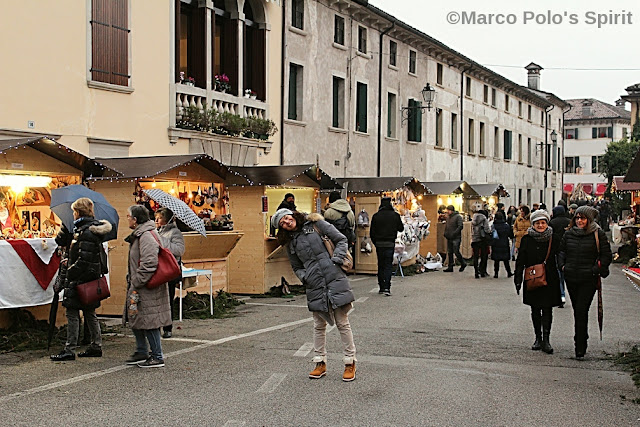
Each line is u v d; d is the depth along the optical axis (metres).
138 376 8.09
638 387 7.93
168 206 10.80
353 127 27.03
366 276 20.67
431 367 8.77
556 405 7.16
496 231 20.23
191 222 10.83
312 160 24.20
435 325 11.93
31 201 11.53
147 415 6.58
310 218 8.09
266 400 7.12
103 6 15.42
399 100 31.27
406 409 6.89
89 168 12.20
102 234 8.88
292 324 11.87
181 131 17.56
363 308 13.90
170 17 17.41
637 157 20.19
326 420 6.49
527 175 52.62
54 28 14.28
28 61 13.75
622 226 29.11
